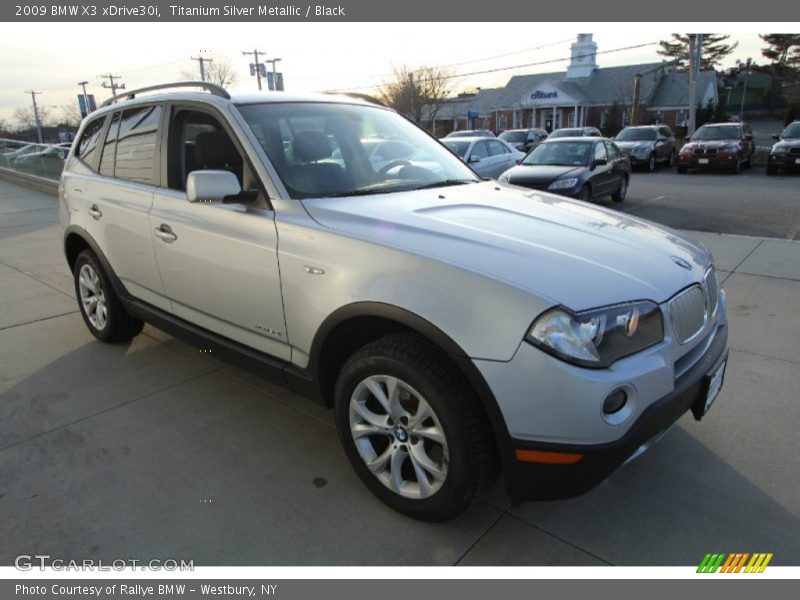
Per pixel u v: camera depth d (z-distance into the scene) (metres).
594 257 2.38
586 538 2.43
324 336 2.59
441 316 2.18
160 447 3.12
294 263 2.65
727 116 44.47
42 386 3.82
